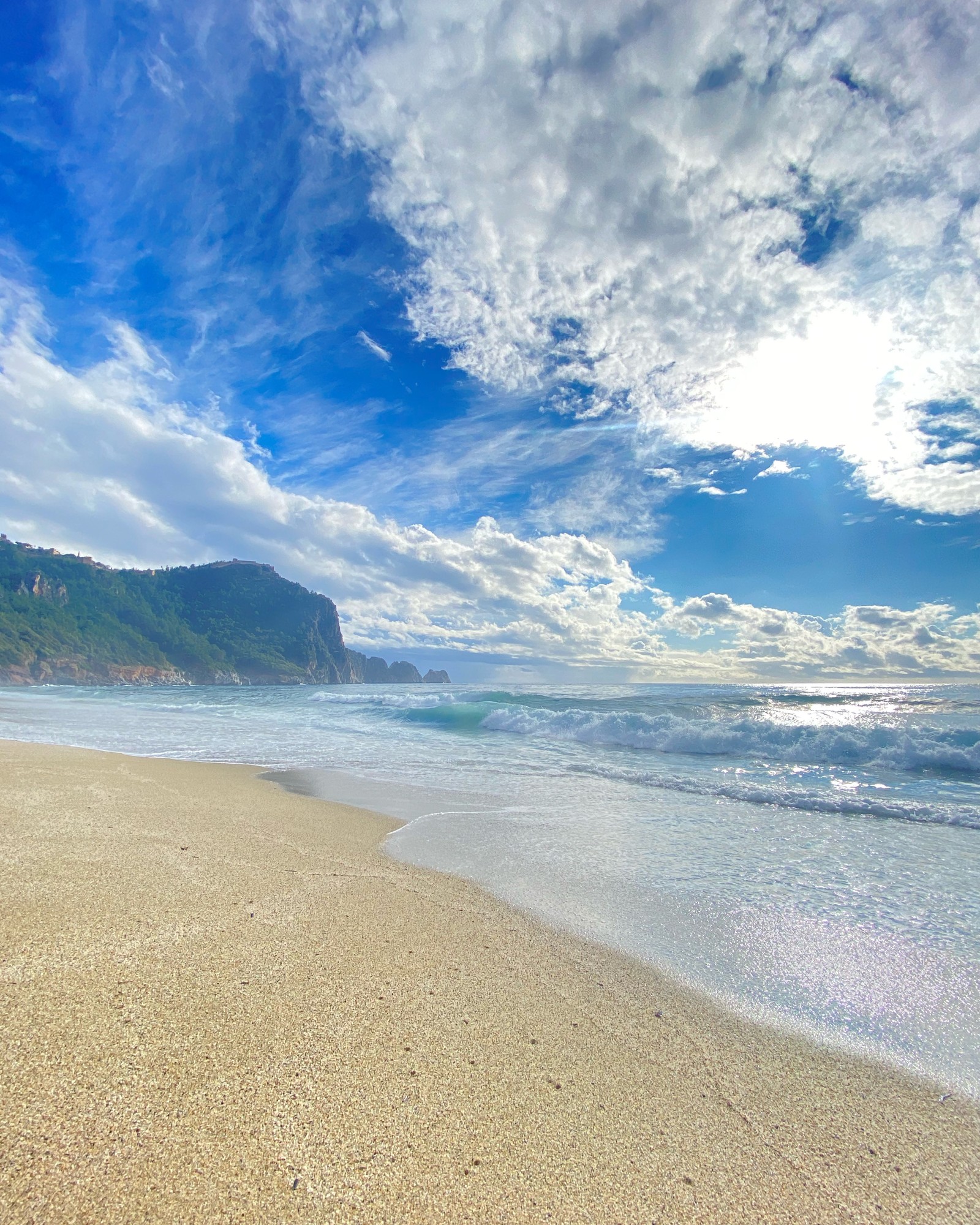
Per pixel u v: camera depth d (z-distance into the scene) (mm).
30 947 2912
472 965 3252
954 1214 1800
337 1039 2432
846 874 5035
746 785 8672
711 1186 1854
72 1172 1655
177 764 9875
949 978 3330
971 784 9070
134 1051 2207
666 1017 2873
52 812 5652
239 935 3332
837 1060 2600
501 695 25125
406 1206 1675
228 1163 1751
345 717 20094
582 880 4777
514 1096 2197
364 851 5324
